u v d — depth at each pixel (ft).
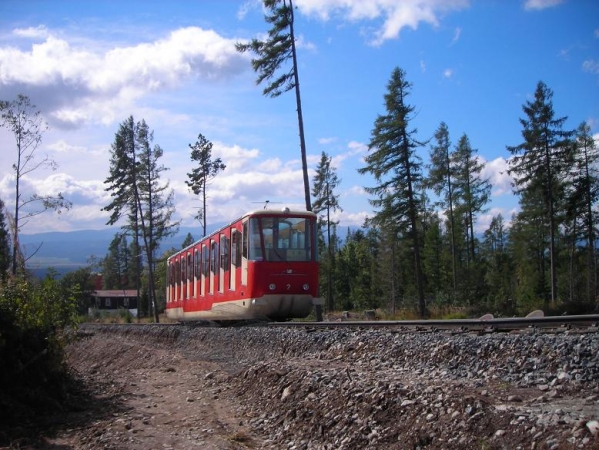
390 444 18.30
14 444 24.20
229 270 58.70
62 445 24.06
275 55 78.84
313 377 25.90
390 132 104.83
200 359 48.29
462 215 172.76
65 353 35.17
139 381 40.11
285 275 52.60
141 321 162.91
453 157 164.35
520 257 172.24
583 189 126.93
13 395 29.37
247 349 44.42
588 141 138.10
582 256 161.48
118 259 294.05
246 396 30.17
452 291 119.44
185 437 23.97
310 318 98.02
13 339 29.63
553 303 80.64
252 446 22.43
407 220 106.52
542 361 22.63
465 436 16.39
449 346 26.94
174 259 90.94
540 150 121.80
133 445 22.98
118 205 157.89
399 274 167.43
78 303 35.60
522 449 14.71
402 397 20.15
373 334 33.94
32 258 37.99
